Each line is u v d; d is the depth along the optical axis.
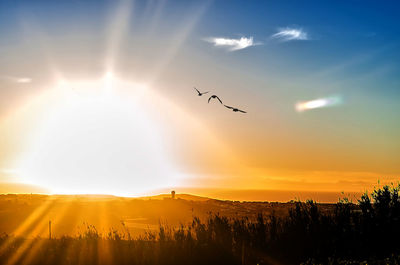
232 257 25.59
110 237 30.91
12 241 32.34
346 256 24.00
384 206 25.84
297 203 28.81
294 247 25.58
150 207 78.00
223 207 70.06
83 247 28.69
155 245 28.22
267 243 26.42
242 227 28.50
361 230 25.56
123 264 26.30
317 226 26.47
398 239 24.67
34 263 27.42
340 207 27.62
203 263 25.33
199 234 28.45
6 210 76.38
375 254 23.72
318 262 23.34
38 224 66.75
